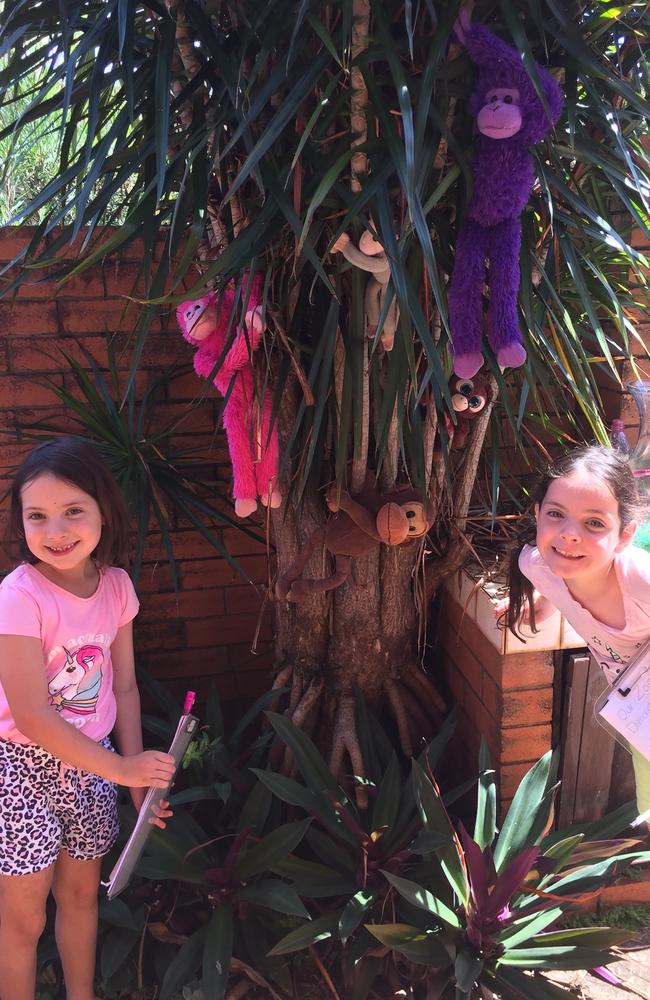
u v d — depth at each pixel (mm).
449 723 2633
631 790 2506
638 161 2176
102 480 1765
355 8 1666
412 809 2326
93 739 1882
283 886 2127
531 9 1651
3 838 1795
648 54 2066
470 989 1973
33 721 1695
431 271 1578
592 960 2021
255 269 1851
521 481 2998
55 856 1854
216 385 2217
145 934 2311
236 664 3219
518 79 1651
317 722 2715
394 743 2818
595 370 2846
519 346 1823
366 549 2270
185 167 1835
